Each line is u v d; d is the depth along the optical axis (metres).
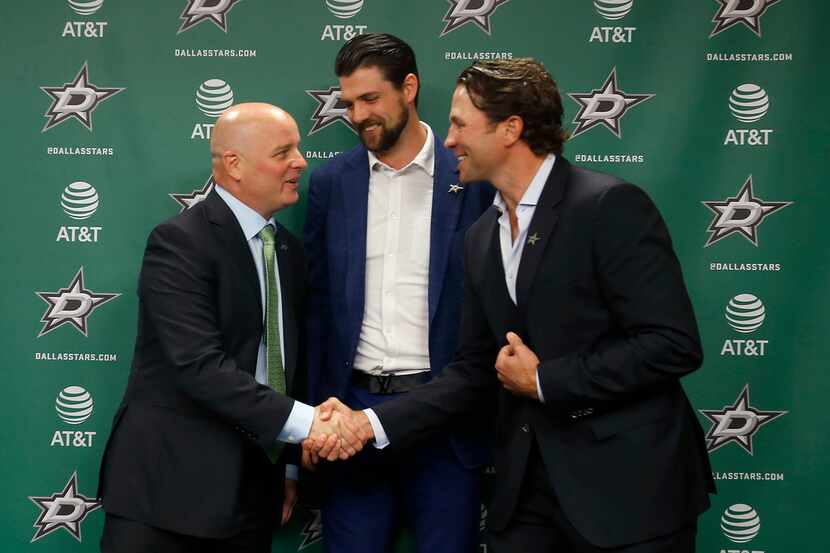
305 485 5.77
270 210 4.98
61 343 5.82
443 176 5.19
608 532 4.05
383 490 5.41
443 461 5.22
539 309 4.23
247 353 4.81
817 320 5.67
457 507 5.19
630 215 4.10
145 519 4.60
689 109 5.65
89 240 5.79
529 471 4.42
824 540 5.71
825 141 5.62
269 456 4.89
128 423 4.76
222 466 4.66
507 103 4.23
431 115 5.70
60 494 5.83
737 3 5.61
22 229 5.78
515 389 4.25
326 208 5.36
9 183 5.77
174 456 4.65
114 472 4.70
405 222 5.23
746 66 5.62
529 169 4.34
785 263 5.67
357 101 5.00
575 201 4.18
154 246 4.75
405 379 5.17
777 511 5.73
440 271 5.12
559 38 5.66
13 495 5.82
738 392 5.72
